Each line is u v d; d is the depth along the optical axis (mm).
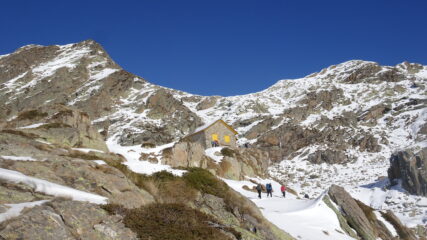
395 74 171250
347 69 198625
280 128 115562
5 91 111062
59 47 156500
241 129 124438
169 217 13914
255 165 57094
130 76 125312
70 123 32469
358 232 29281
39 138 26609
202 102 173250
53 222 10680
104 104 105875
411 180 59312
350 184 73875
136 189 16156
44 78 115688
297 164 97188
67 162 16203
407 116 122062
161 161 37625
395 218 34156
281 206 33156
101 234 11219
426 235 44125
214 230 14297
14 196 11820
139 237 11812
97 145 32406
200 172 23391
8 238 9398
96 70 131875
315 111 135625
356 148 105562
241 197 22719
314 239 24016
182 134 95312
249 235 16828
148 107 104938
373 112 129125
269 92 186000
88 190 14641
